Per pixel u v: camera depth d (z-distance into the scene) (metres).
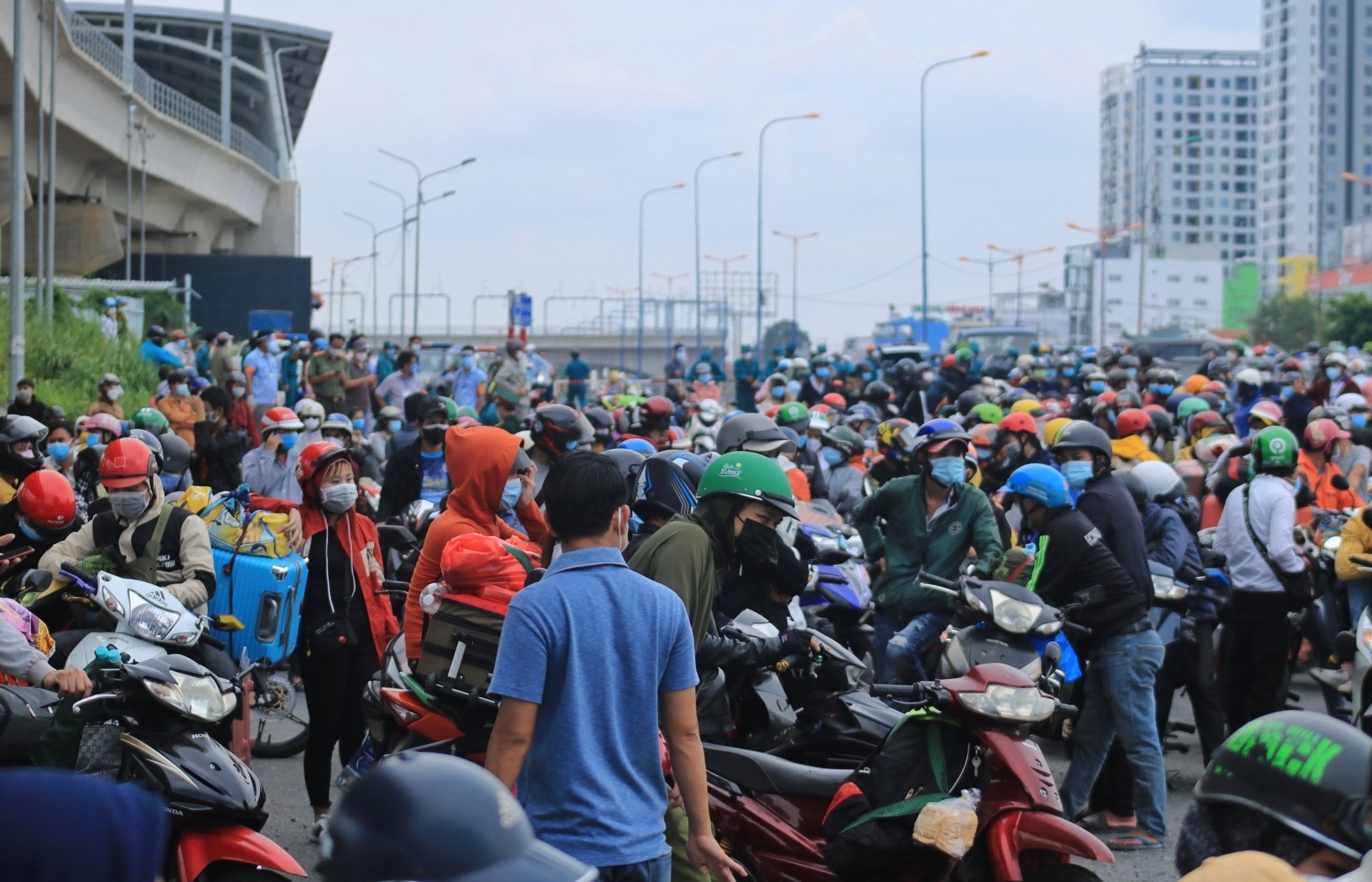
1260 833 2.53
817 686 6.07
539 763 3.88
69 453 11.01
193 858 4.77
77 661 5.65
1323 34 195.12
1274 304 113.62
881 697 5.14
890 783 5.22
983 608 5.91
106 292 35.84
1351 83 196.25
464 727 5.32
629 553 6.57
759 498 5.45
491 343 93.75
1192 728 9.51
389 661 6.23
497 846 2.08
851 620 9.70
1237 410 19.69
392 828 2.06
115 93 40.09
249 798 4.95
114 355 25.19
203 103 81.44
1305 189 195.00
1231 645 8.95
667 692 4.05
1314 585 9.59
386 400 22.59
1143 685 7.22
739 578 6.29
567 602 3.91
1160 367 23.45
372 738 6.30
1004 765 5.10
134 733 4.96
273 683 8.37
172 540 6.73
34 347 23.45
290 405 24.17
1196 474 12.11
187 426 15.91
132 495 6.63
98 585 5.81
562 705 3.87
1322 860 2.49
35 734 5.18
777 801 5.55
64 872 1.78
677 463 8.36
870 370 24.94
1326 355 22.59
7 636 5.05
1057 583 7.33
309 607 7.18
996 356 28.50
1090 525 7.36
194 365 26.08
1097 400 16.33
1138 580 7.47
